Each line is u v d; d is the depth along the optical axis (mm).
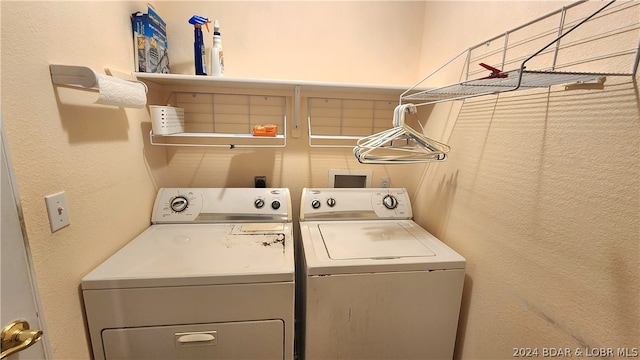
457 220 1266
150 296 932
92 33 938
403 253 1160
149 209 1376
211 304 969
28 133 702
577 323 757
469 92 1048
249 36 1522
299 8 1534
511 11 973
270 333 1025
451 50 1341
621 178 648
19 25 673
